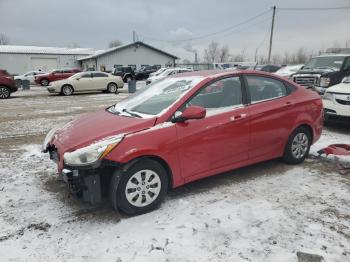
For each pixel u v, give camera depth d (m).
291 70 19.42
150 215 3.64
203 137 3.96
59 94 20.84
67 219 3.60
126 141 3.47
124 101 4.75
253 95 4.59
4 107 13.88
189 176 3.96
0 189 4.40
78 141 3.59
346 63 11.83
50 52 47.31
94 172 3.43
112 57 45.47
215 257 2.90
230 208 3.78
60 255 2.96
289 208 3.78
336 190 4.28
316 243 3.09
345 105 7.42
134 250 3.01
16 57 44.88
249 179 4.66
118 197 3.50
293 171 4.96
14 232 3.34
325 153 5.30
